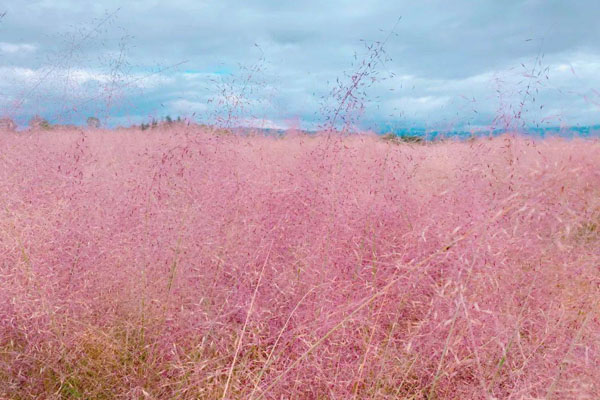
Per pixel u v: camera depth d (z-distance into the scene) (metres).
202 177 3.75
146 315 2.82
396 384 2.57
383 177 3.89
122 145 6.01
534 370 2.39
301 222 3.41
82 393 2.49
